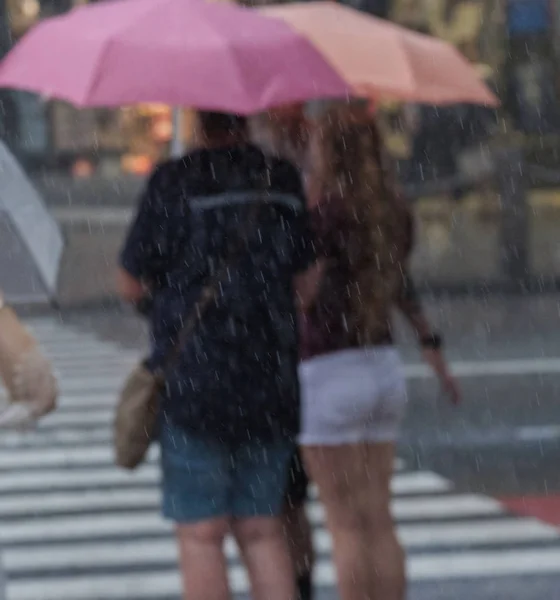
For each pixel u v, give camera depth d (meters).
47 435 17.38
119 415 7.98
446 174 41.03
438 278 31.27
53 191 48.59
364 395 8.67
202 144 8.16
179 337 7.91
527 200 31.42
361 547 8.84
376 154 8.69
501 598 11.08
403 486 14.94
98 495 14.49
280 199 8.13
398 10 42.53
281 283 8.07
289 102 8.77
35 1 44.41
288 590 8.16
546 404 19.14
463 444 16.89
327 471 8.80
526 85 43.56
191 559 8.01
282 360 8.03
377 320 8.68
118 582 11.51
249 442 7.98
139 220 8.05
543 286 31.02
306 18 10.15
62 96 7.91
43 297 7.05
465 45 43.34
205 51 7.90
